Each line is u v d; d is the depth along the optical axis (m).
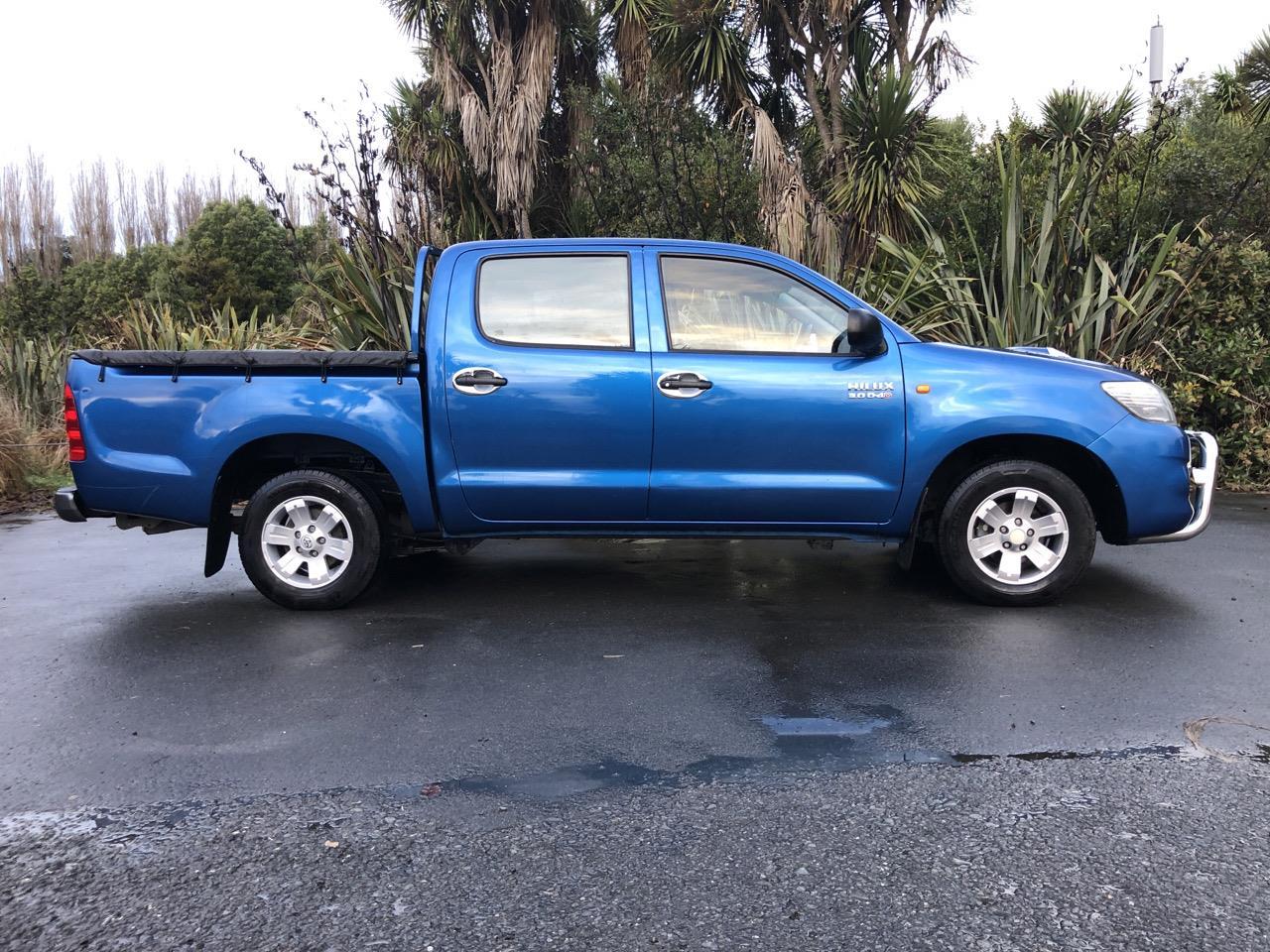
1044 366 4.64
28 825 2.67
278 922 2.22
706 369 4.56
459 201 13.04
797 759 3.05
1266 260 8.73
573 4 13.74
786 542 6.41
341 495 4.74
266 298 32.12
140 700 3.62
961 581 4.70
